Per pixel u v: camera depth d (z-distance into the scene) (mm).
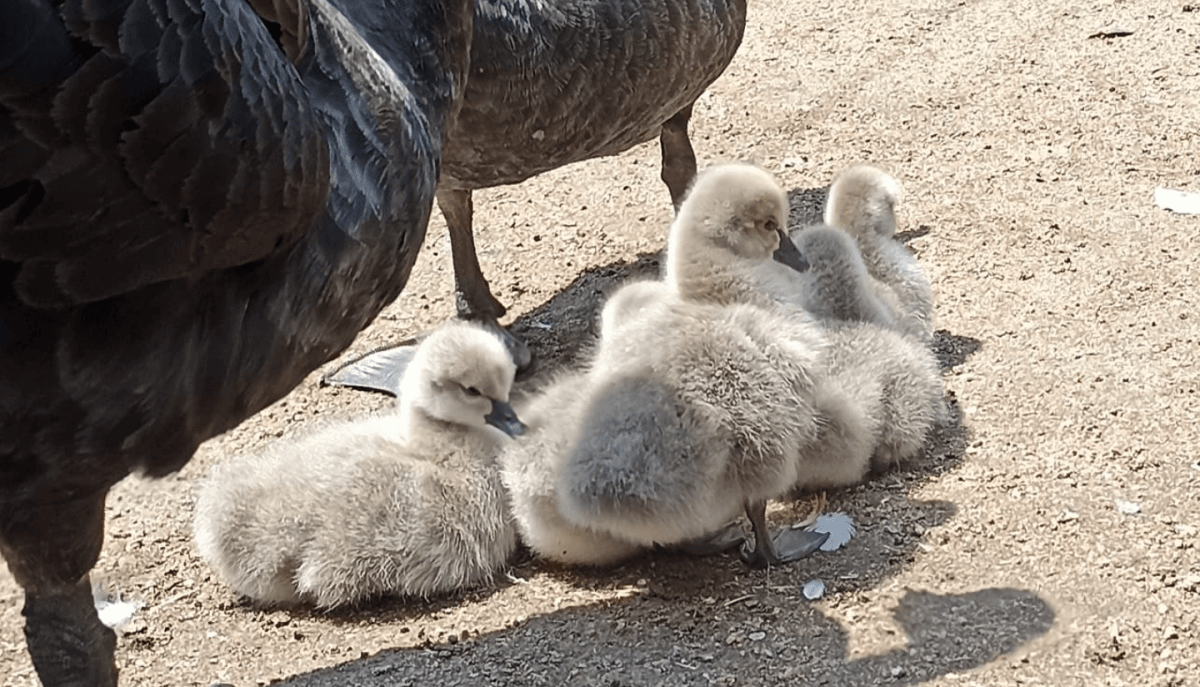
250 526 1582
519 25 1730
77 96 1147
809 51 2521
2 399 1209
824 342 1634
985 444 1709
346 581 1572
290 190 1237
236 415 1315
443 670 1513
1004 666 1479
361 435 1644
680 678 1489
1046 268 1959
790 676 1483
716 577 1591
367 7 1464
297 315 1312
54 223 1167
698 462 1535
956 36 2529
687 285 1684
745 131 2316
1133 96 2309
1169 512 1615
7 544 1303
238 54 1207
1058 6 2596
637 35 1812
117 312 1211
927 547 1598
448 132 1545
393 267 1394
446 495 1588
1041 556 1580
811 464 1624
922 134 2270
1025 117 2283
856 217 1820
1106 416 1729
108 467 1270
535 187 2232
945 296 1924
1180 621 1512
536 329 1959
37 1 1134
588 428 1548
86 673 1353
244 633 1576
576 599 1583
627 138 1902
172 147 1180
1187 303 1882
